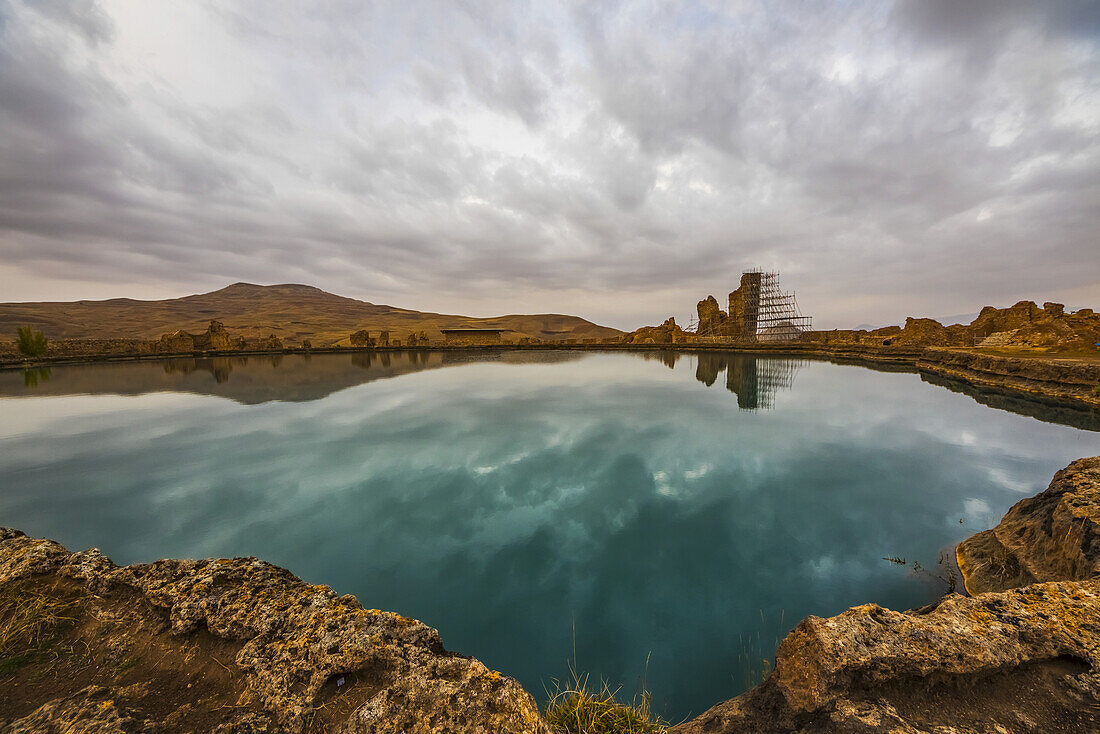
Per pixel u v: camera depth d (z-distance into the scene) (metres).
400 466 16.94
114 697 2.35
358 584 9.13
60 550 3.69
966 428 21.28
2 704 2.33
